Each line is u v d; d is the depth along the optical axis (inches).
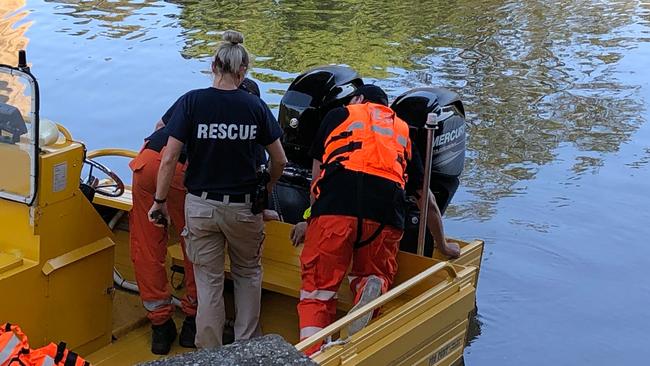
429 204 177.5
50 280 150.2
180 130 146.6
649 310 233.0
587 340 216.5
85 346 163.6
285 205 200.2
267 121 152.0
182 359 85.9
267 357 86.2
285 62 506.6
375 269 160.6
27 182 142.9
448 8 705.6
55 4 647.1
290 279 176.9
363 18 657.6
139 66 477.4
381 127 161.2
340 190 155.3
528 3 735.7
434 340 163.0
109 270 164.1
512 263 258.5
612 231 283.7
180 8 658.2
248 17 642.2
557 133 389.4
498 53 553.6
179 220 166.4
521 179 329.7
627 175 335.6
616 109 429.7
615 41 597.0
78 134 366.9
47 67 469.4
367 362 142.9
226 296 187.3
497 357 207.6
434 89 205.8
